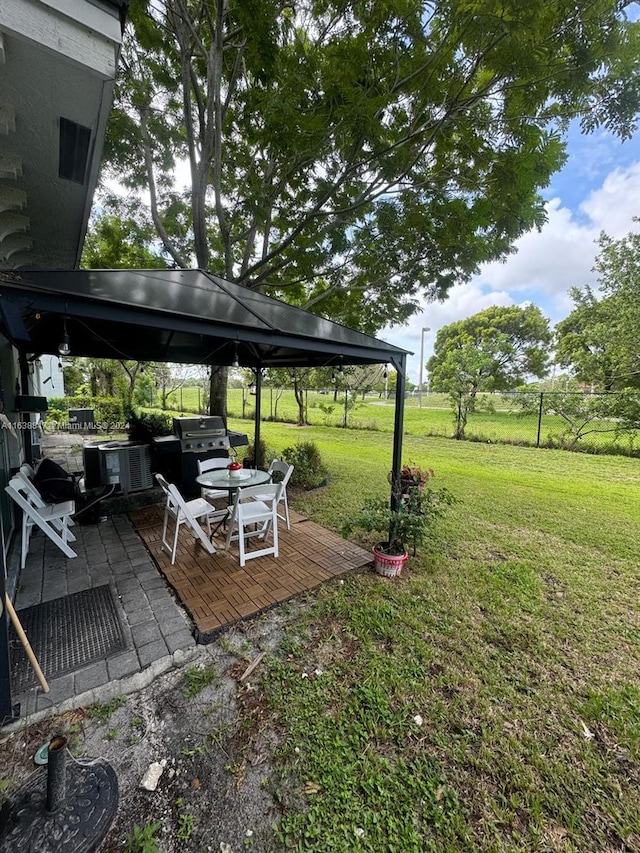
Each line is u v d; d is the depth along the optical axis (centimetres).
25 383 561
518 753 172
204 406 1631
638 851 136
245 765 162
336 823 141
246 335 249
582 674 223
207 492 537
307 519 476
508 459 898
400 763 165
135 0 387
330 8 394
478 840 138
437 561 366
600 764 168
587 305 1239
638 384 1078
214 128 519
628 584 331
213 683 208
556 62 336
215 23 441
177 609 273
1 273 173
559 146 412
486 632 258
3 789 149
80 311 185
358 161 457
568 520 491
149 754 166
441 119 404
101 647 229
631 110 368
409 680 212
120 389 1489
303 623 262
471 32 318
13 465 421
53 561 347
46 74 134
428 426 1496
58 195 223
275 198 524
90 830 134
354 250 616
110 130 521
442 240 526
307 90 385
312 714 188
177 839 135
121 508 497
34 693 193
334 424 1516
